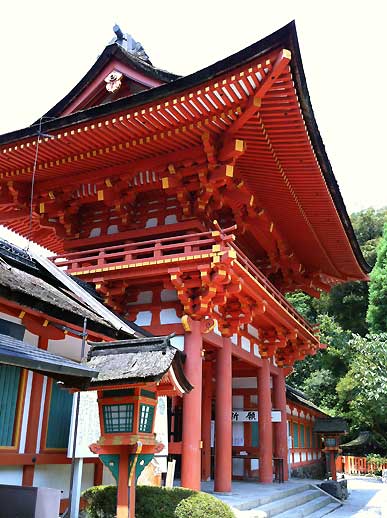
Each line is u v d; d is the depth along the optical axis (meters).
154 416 7.97
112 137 13.09
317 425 28.11
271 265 20.14
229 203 15.21
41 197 15.88
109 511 8.47
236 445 19.97
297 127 11.92
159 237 15.10
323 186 15.04
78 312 9.66
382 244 46.09
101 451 7.57
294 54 9.91
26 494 6.00
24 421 9.06
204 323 13.47
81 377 6.51
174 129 12.64
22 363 4.98
